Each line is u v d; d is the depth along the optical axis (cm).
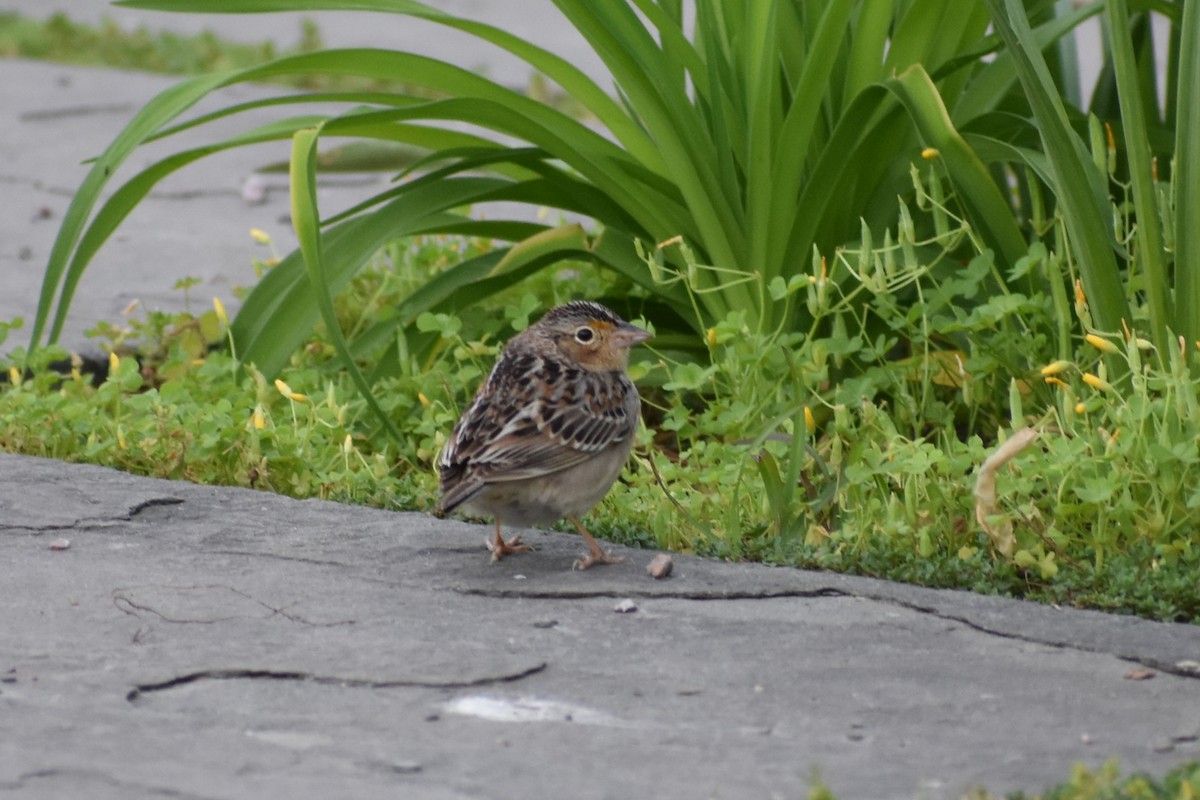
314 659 809
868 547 987
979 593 937
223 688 772
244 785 657
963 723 741
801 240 1230
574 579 941
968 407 1223
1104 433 976
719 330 1126
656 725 736
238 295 1545
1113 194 1374
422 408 1238
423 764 686
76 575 927
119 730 714
